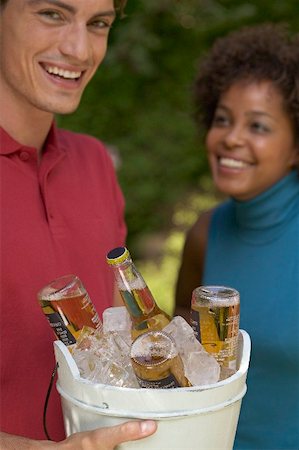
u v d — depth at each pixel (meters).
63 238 1.80
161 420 1.28
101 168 2.05
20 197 1.73
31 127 1.80
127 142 4.60
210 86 2.50
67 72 1.70
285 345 2.24
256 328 2.29
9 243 1.68
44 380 1.69
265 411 2.26
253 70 2.34
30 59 1.68
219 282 2.45
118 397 1.28
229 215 2.50
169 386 1.30
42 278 1.71
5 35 1.70
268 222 2.36
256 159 2.34
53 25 1.65
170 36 4.55
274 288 2.30
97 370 1.36
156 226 4.75
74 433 1.35
